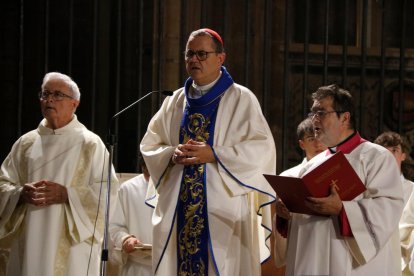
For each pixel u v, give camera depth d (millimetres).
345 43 11336
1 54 13273
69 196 8289
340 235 6633
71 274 8289
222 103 7473
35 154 8617
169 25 12781
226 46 13445
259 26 13531
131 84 13117
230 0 13477
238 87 7551
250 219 7422
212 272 7168
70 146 8617
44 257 8211
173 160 7258
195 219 7246
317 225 6703
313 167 6754
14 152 8750
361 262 6582
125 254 8484
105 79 13289
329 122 6832
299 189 6438
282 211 7023
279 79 13641
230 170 7176
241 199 7344
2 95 13250
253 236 7578
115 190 8531
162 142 7738
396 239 6891
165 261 7332
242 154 7203
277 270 9680
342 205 6461
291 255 6914
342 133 6879
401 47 11352
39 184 8234
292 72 13797
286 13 11219
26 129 13266
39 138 8719
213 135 7387
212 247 7152
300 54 13797
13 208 8266
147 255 8398
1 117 13227
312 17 14141
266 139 7352
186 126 7512
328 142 6914
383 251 6672
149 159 7539
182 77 11508
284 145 11219
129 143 12977
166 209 7375
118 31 11078
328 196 6449
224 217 7191
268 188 7332
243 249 7312
